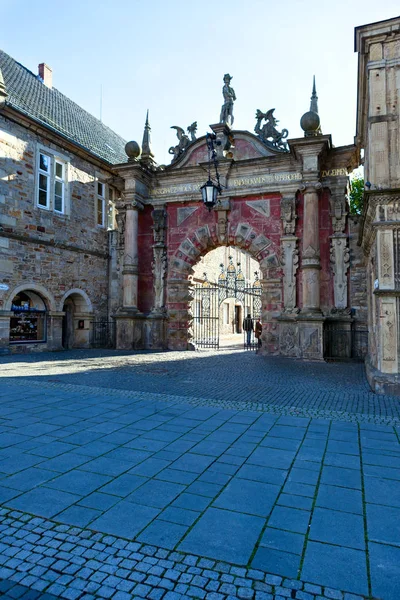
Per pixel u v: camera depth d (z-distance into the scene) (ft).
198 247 63.93
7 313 55.16
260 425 21.25
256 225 59.72
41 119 63.21
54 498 13.05
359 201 95.55
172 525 11.48
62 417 22.58
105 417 22.62
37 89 75.10
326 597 8.70
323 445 18.20
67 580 9.24
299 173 57.26
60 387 31.30
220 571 9.52
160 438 18.99
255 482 14.29
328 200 56.75
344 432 20.15
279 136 59.57
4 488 13.73
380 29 31.53
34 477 14.60
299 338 52.03
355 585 9.06
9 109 55.31
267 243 58.75
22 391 29.73
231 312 121.60
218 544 10.57
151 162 67.31
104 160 72.90
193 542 10.67
